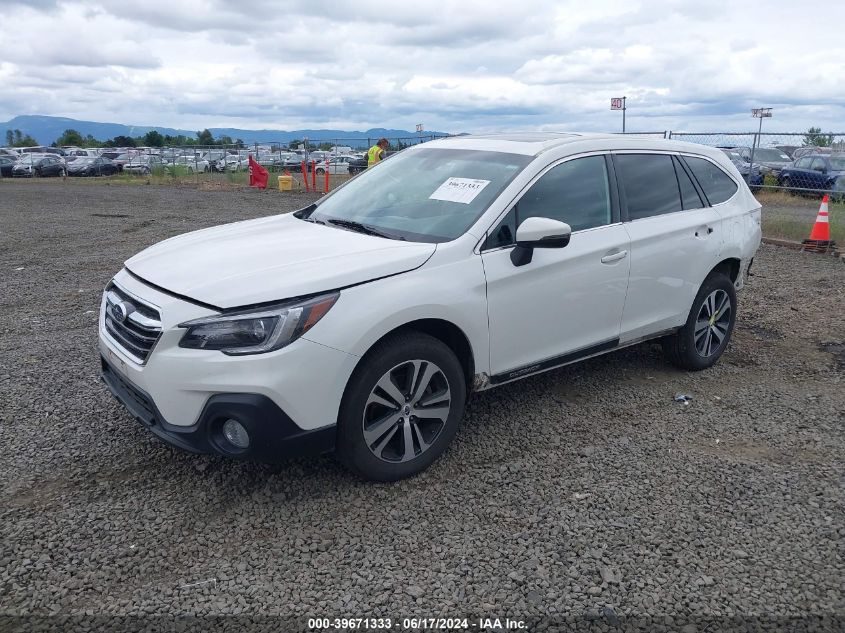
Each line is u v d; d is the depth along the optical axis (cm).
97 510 355
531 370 438
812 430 461
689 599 296
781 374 567
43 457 408
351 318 345
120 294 388
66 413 468
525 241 393
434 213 431
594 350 473
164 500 365
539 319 430
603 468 405
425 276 376
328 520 349
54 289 830
